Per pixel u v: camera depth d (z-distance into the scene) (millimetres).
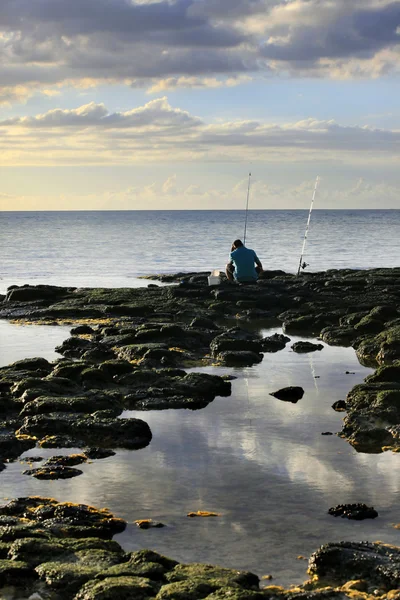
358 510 6164
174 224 103188
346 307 18484
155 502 6469
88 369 10648
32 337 15352
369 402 9367
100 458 7660
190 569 5039
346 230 75562
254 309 18625
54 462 7512
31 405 9148
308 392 10438
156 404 9641
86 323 17156
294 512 6230
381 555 5227
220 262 35531
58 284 26547
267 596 4754
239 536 5781
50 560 5195
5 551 5324
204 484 6875
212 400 10008
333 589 4828
